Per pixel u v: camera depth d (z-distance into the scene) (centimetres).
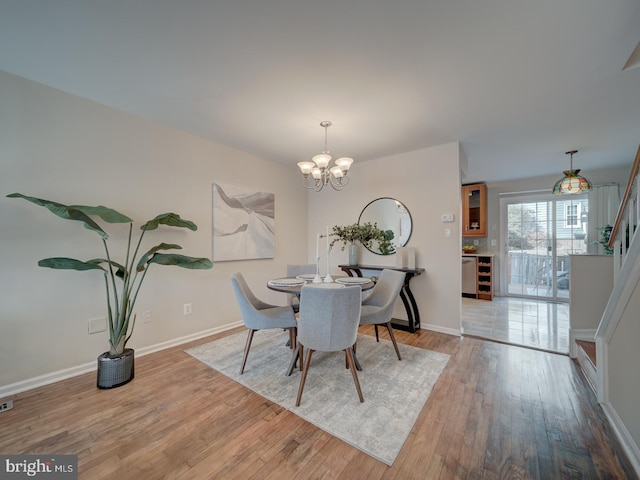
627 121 263
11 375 194
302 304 187
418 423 163
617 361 163
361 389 201
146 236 264
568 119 259
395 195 368
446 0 130
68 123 218
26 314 200
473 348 279
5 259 192
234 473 129
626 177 432
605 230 423
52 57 175
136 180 257
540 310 437
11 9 134
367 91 211
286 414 172
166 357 256
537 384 207
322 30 149
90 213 189
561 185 355
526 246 529
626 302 156
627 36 152
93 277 231
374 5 133
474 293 531
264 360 250
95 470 130
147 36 155
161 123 272
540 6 132
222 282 330
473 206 556
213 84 204
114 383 202
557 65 179
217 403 183
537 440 149
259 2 131
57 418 167
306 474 128
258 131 289
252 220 364
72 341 220
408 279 332
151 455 139
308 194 461
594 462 133
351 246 388
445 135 299
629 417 143
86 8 135
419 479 125
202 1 130
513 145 330
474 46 161
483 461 135
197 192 304
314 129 284
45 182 208
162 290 275
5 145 192
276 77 194
